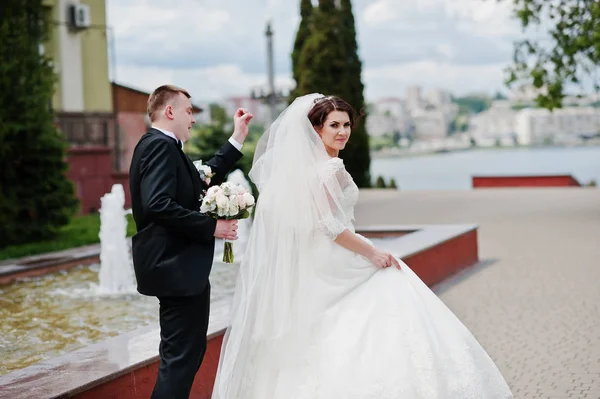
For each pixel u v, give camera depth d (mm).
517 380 5473
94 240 12266
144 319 7051
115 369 4312
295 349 3871
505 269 9875
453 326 3988
